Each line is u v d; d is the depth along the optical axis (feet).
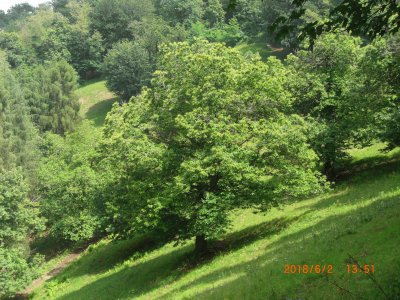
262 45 313.32
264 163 75.20
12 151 189.88
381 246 39.24
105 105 310.65
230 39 332.60
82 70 377.50
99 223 116.06
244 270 54.44
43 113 251.19
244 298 40.63
